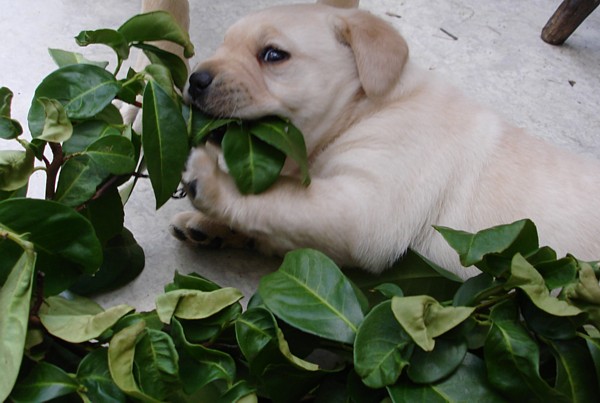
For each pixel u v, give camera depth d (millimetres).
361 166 869
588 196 875
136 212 948
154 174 805
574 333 767
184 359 771
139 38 844
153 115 800
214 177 835
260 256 938
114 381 735
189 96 844
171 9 958
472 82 1140
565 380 761
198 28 1125
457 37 1196
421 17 1214
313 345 792
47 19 1096
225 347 796
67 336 755
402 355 756
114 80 823
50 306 781
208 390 771
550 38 1214
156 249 924
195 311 779
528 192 874
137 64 989
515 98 1132
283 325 788
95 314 790
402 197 866
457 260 872
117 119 850
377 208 860
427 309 762
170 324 780
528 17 1252
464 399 753
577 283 772
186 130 813
